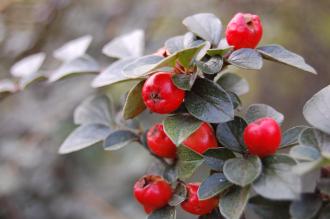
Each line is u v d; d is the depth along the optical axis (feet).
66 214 1.34
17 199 1.28
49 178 1.32
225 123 0.54
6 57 1.35
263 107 0.56
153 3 1.41
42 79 0.76
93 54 1.34
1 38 1.37
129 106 0.54
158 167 0.59
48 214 1.32
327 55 1.51
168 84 0.51
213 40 0.57
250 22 0.55
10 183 1.25
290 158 0.49
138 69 0.51
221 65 0.52
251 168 0.49
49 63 1.34
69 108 1.29
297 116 1.72
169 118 0.52
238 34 0.54
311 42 1.49
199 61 0.52
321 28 1.49
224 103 0.51
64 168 1.37
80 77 1.33
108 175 1.43
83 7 1.41
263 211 0.54
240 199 0.49
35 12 1.38
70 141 0.63
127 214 1.38
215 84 0.52
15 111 1.33
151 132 0.56
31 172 1.30
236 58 0.53
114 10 1.40
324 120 0.50
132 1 1.42
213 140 0.54
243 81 0.60
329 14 1.46
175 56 0.50
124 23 1.39
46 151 1.31
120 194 1.42
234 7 1.42
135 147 1.47
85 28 1.38
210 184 0.51
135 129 0.64
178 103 0.52
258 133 0.50
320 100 0.51
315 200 0.50
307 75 1.63
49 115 1.30
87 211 1.35
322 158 0.45
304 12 1.46
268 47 0.55
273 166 0.50
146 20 1.39
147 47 1.36
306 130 0.50
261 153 0.50
